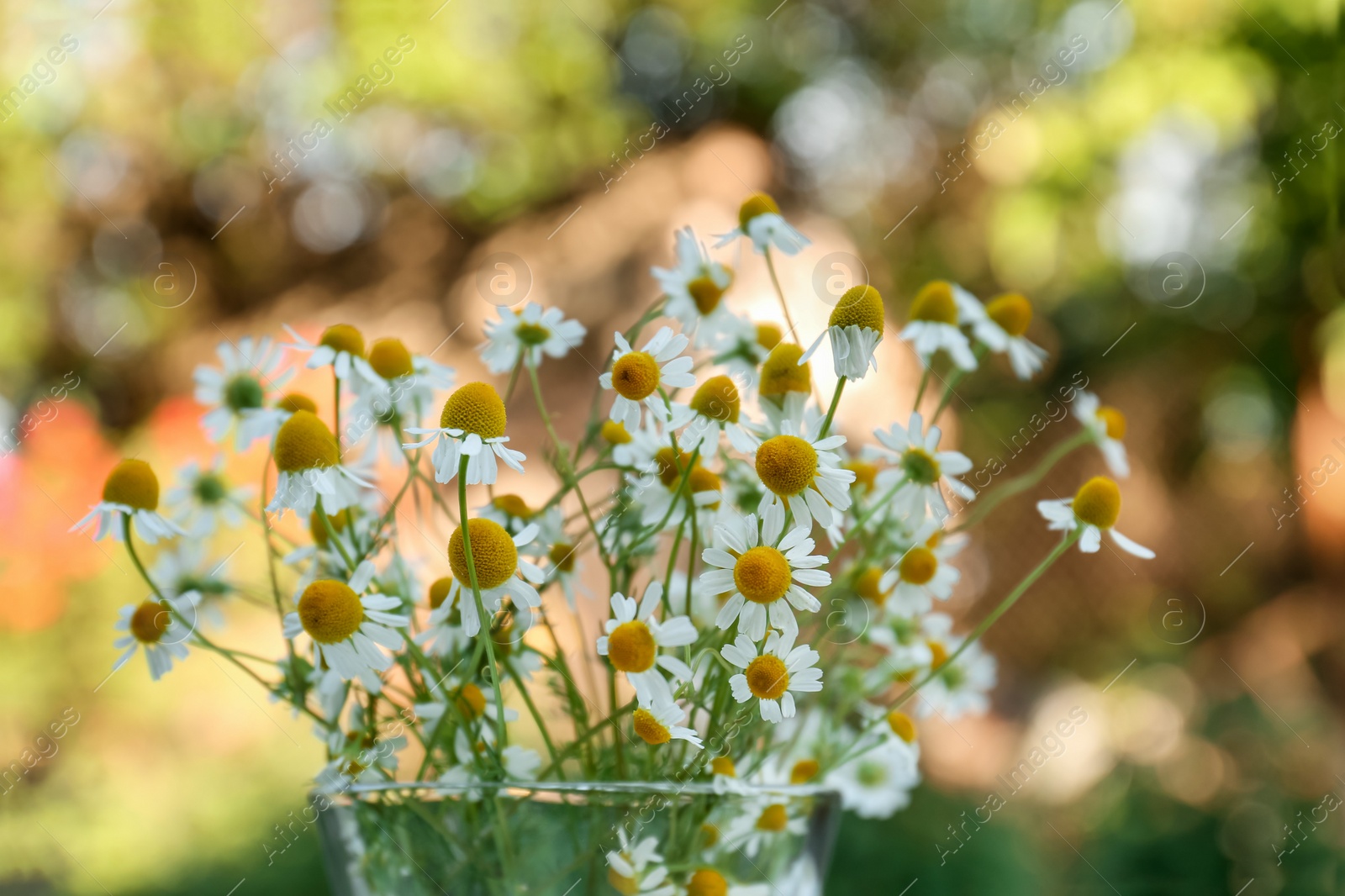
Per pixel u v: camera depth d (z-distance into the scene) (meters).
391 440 0.42
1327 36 1.78
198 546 0.42
